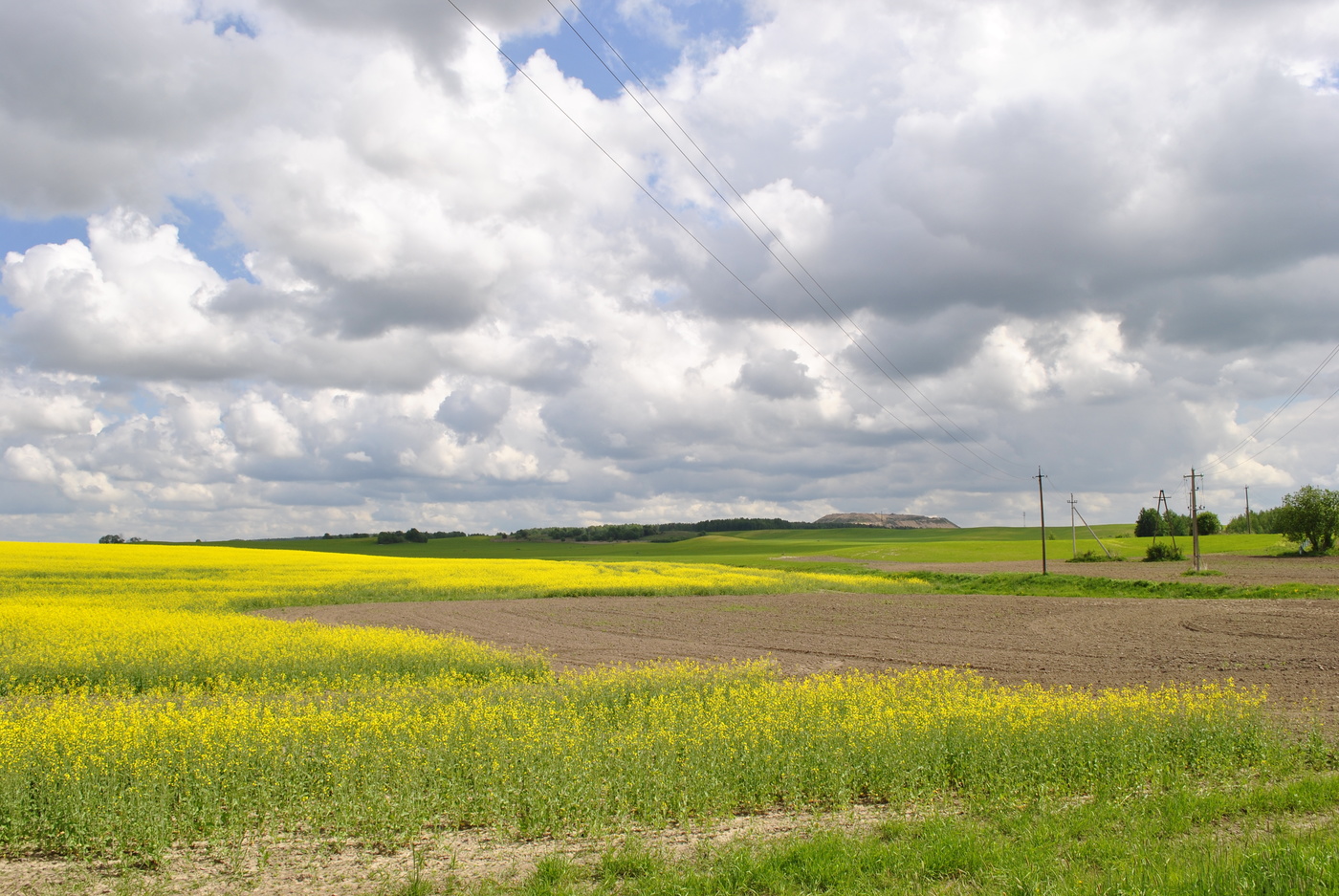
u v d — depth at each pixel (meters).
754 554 114.25
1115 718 10.66
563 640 24.98
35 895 6.26
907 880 6.18
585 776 8.39
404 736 9.77
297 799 8.09
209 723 10.05
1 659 16.42
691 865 6.65
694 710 11.73
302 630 21.41
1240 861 5.98
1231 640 23.83
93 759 8.27
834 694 12.84
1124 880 5.79
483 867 6.79
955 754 9.55
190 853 7.18
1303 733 11.29
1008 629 27.70
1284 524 81.88
